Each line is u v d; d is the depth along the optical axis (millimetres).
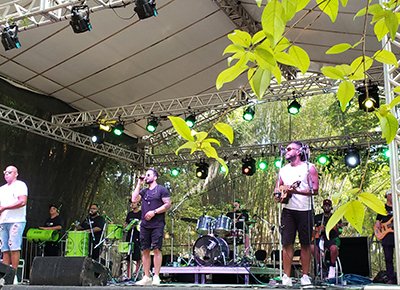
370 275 8180
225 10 7164
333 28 7062
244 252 8148
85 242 7797
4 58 7844
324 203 6660
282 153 4699
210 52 8344
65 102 9398
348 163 9680
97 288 3453
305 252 4371
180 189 13836
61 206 9180
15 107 8602
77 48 7699
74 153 9578
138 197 5363
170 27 7492
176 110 9172
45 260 4117
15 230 5516
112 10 6883
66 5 5949
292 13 625
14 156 8477
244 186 13750
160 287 3340
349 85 767
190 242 12539
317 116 14531
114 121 9398
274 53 667
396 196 3658
